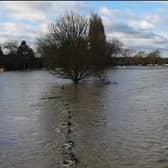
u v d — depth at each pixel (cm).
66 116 1781
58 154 1079
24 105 2303
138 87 3603
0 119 1747
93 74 4366
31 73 8656
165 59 15375
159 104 2211
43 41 4228
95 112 1894
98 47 4666
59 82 4619
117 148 1142
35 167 959
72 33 4106
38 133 1388
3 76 7156
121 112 1884
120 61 12338
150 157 1041
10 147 1178
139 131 1395
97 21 6400
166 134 1338
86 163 986
